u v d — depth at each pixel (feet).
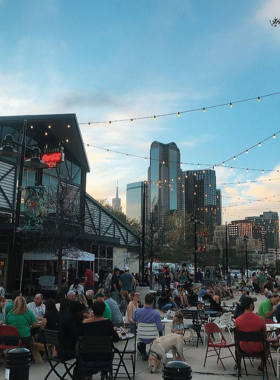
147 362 28.96
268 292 40.63
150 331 28.86
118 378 24.40
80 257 64.08
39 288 68.85
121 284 56.75
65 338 21.54
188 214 176.96
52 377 24.43
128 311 33.50
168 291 61.62
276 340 27.48
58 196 65.72
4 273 69.46
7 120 74.02
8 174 73.00
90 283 61.87
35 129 81.87
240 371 26.07
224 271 196.65
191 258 181.57
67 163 91.09
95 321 21.40
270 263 339.36
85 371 19.97
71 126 82.33
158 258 94.12
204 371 26.43
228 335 41.11
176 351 28.43
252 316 24.63
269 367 27.58
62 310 27.84
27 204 58.18
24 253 65.16
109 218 106.63
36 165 49.60
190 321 49.98
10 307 31.09
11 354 18.74
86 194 96.58
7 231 65.05
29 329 27.12
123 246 109.60
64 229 61.93
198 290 78.43
